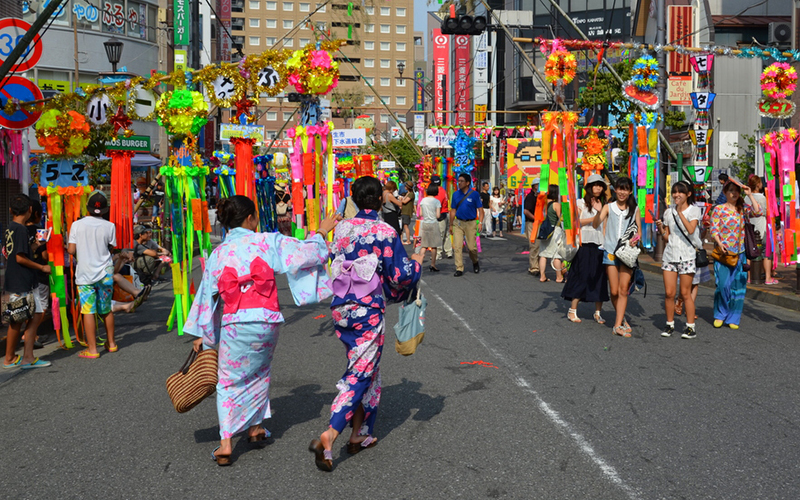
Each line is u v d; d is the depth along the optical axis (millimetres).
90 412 6039
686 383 6648
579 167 21422
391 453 4910
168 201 9602
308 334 9250
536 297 12250
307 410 5961
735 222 9242
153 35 34250
